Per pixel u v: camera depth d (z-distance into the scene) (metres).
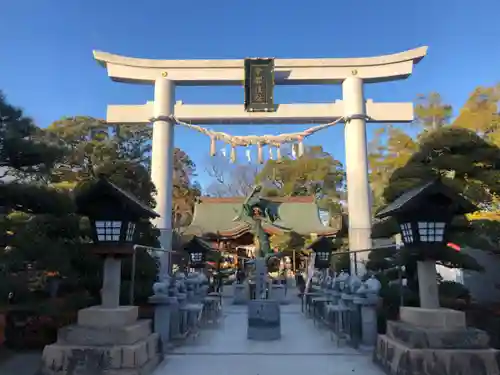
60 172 20.03
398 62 18.14
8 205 7.77
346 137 18.22
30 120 8.24
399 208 5.92
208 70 18.42
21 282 7.29
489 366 5.14
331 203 34.66
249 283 18.70
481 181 9.30
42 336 8.08
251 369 6.52
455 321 5.59
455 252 8.55
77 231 8.66
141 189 11.84
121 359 5.39
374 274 10.27
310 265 18.36
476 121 17.48
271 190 37.28
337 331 9.08
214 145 17.91
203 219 27.34
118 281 6.34
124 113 18.45
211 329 10.76
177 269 17.95
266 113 18.19
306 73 18.39
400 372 5.44
